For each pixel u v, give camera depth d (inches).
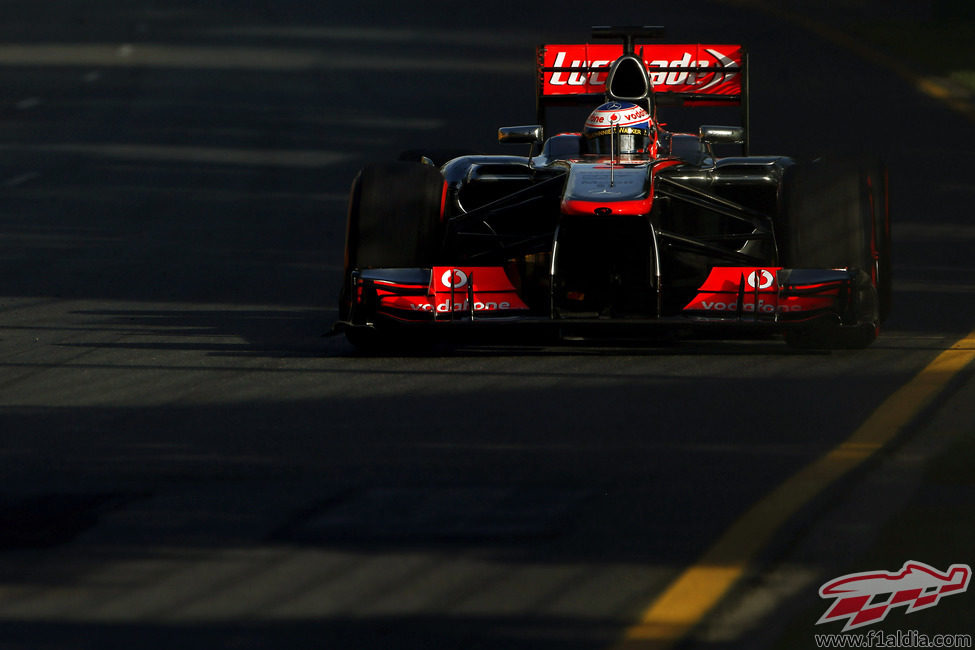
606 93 1438.2
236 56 4340.6
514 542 805.9
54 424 1053.2
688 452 963.3
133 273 1705.2
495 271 1262.3
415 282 1234.0
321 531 826.2
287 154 2719.0
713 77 1576.0
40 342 1342.3
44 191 2349.9
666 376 1176.2
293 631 694.5
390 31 4859.7
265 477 922.7
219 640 685.9
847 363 1213.7
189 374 1205.1
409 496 883.4
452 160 1446.9
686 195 1353.3
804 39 4510.3
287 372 1208.2
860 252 1259.8
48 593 743.1
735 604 721.0
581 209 1215.6
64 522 845.2
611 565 770.8
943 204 2146.9
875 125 3016.7
